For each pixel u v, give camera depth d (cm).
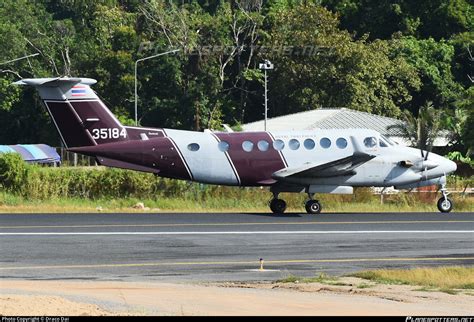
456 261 8756
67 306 5616
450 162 14512
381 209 15062
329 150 14275
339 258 8938
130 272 7988
